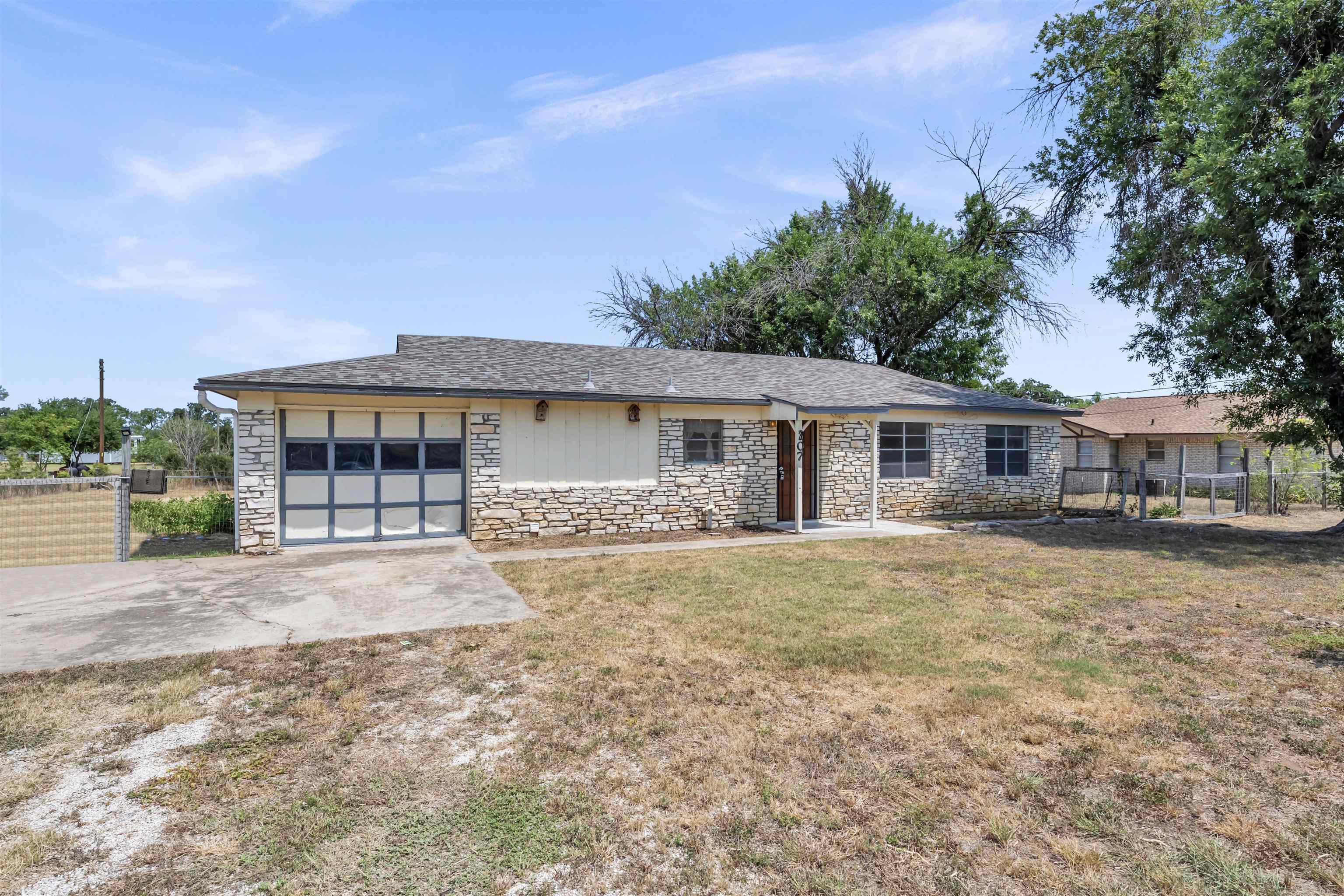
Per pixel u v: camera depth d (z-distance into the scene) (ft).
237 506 32.27
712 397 41.24
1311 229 36.19
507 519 37.19
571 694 14.30
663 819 9.56
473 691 14.48
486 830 9.27
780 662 16.26
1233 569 28.60
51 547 33.32
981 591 24.35
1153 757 11.38
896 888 8.02
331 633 18.75
